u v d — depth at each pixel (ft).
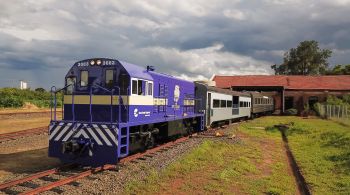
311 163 47.03
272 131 90.43
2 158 45.98
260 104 156.66
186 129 71.00
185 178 37.24
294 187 36.11
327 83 193.36
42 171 38.50
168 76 60.08
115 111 42.55
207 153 51.47
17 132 70.03
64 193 29.73
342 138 65.16
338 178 39.09
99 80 43.52
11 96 147.13
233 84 201.57
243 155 52.47
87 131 39.68
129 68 43.93
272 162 48.70
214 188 33.68
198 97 83.71
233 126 102.83
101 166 39.99
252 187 34.71
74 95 44.32
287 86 192.34
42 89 201.77
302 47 328.90
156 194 31.40
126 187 32.40
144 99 47.19
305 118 151.94
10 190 30.32
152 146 53.01
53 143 41.19
